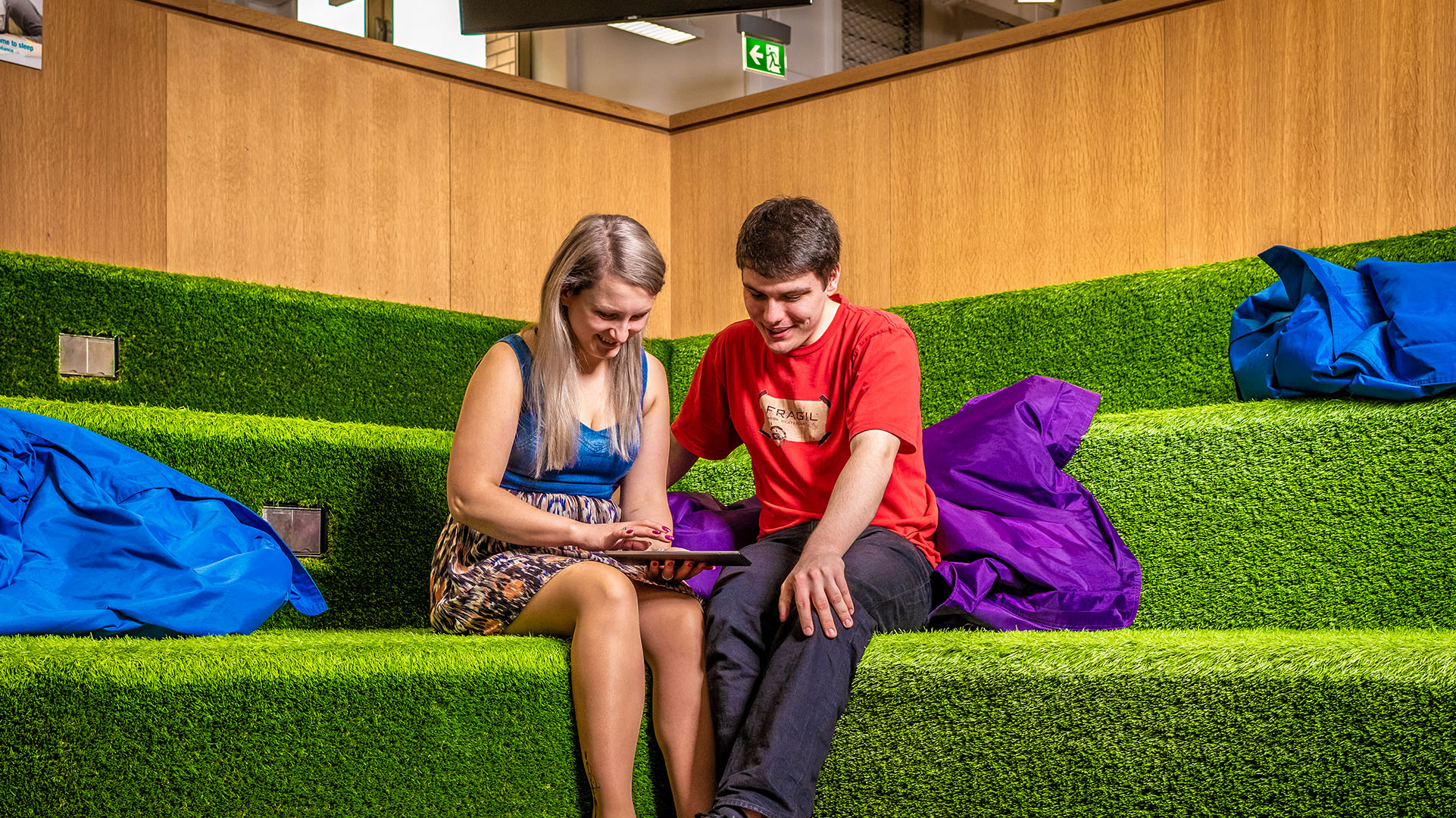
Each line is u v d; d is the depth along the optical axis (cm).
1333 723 112
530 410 153
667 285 309
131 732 107
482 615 143
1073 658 123
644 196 305
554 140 289
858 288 276
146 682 108
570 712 130
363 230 258
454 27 450
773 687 126
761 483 171
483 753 124
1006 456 185
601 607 130
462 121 273
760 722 124
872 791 129
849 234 278
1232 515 177
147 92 229
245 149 242
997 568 167
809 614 129
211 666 112
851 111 278
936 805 126
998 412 193
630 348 161
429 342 241
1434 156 207
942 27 491
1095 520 181
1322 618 170
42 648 114
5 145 212
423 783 121
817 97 284
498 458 149
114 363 202
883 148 273
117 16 226
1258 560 175
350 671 117
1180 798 117
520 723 126
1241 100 227
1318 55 219
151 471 159
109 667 108
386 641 132
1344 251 208
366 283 258
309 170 250
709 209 302
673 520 180
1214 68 230
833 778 130
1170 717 118
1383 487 166
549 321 152
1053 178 249
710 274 301
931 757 127
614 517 160
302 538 187
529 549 150
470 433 149
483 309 276
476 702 124
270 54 246
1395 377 175
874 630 140
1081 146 245
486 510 144
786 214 157
